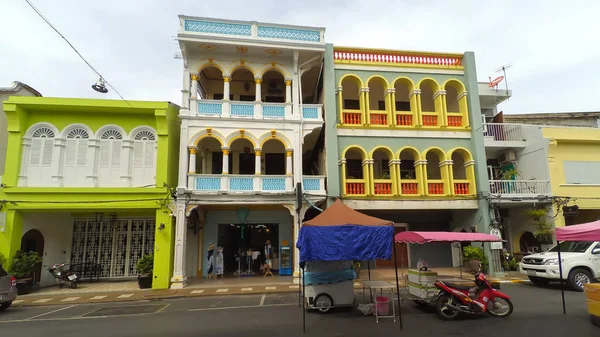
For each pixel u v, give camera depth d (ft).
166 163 49.42
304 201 50.14
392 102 55.77
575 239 28.50
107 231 55.72
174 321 28.66
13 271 43.96
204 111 50.88
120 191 47.80
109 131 50.39
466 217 56.80
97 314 32.58
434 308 31.53
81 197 47.21
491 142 58.70
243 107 51.93
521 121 70.23
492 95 63.82
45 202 46.47
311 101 66.59
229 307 33.94
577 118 71.05
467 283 29.73
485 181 54.19
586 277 38.65
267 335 23.95
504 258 55.88
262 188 50.01
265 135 51.37
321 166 56.90
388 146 54.49
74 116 49.67
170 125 51.52
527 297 35.42
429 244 60.44
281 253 57.21
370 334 23.89
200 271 55.01
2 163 49.55
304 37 53.57
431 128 55.67
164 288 45.88
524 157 60.03
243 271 57.93
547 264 39.81
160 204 48.16
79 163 48.96
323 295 30.60
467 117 56.80
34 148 48.39
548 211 55.21
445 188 54.70
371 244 26.66
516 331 23.94
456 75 58.49
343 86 60.08
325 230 26.76
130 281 53.47
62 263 53.47
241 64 53.11
